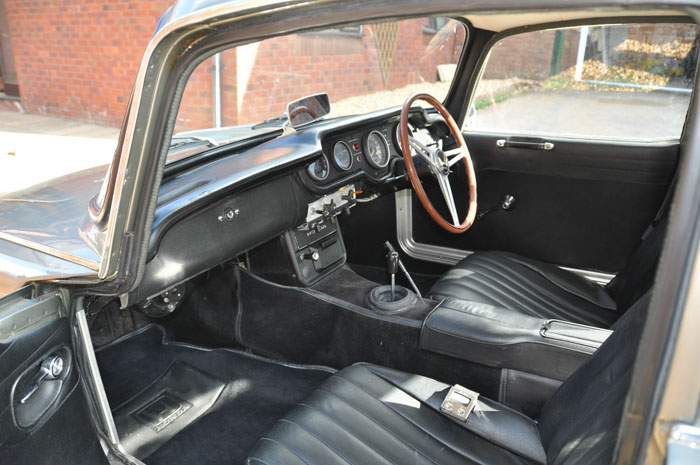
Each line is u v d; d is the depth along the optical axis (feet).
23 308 3.65
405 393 4.93
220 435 6.56
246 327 7.70
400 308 6.25
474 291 6.95
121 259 3.76
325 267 7.80
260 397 7.13
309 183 6.91
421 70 9.86
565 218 8.65
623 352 3.24
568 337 4.97
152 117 3.24
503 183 8.96
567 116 8.14
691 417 1.93
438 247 9.70
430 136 8.98
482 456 4.28
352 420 4.57
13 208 5.08
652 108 7.57
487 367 5.33
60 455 3.88
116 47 20.07
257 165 6.10
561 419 3.98
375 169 8.08
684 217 1.83
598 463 2.67
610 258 8.50
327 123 7.54
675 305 1.86
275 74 16.37
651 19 6.27
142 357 7.84
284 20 2.51
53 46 20.83
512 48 8.18
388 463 4.20
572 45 7.69
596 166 8.09
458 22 8.06
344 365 7.09
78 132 11.54
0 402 3.36
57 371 3.82
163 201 5.21
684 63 7.18
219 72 15.84
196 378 7.47
